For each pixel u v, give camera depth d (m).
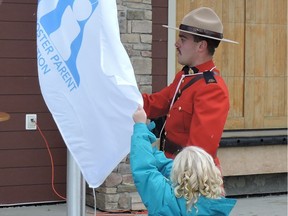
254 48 9.31
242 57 9.26
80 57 4.26
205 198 4.02
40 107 8.27
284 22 9.51
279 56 9.49
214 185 4.04
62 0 4.30
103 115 4.30
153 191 4.12
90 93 4.27
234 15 9.18
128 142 4.32
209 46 4.96
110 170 4.37
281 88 9.50
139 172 4.16
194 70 4.97
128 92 4.21
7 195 8.17
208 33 4.91
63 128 4.36
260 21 9.34
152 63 8.49
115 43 4.18
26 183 8.26
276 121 9.44
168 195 4.09
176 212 4.06
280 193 9.57
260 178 9.45
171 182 4.14
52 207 8.28
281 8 9.48
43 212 8.02
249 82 9.28
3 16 8.05
